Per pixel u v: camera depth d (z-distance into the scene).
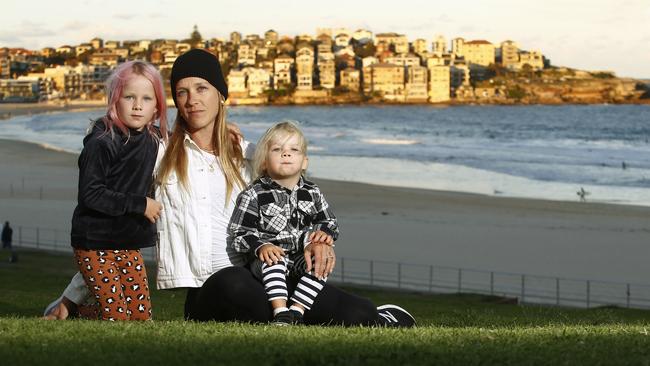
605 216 46.03
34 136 122.06
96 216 7.04
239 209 7.06
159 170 7.34
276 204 6.97
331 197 54.59
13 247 35.88
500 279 29.64
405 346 5.09
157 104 7.20
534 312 17.17
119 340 5.22
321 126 157.25
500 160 81.44
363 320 6.96
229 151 7.54
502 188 59.78
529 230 41.44
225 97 7.60
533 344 5.32
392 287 27.09
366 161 80.25
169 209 7.33
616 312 19.91
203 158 7.43
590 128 151.88
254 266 7.07
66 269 28.48
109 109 7.05
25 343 5.05
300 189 7.06
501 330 6.40
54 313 7.50
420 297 24.02
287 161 6.93
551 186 60.94
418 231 41.31
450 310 18.44
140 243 7.18
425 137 122.31
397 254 35.09
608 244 37.22
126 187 7.10
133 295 7.19
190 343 5.11
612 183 62.72
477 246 37.09
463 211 48.44
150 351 4.80
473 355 4.80
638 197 54.72
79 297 7.43
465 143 108.19
